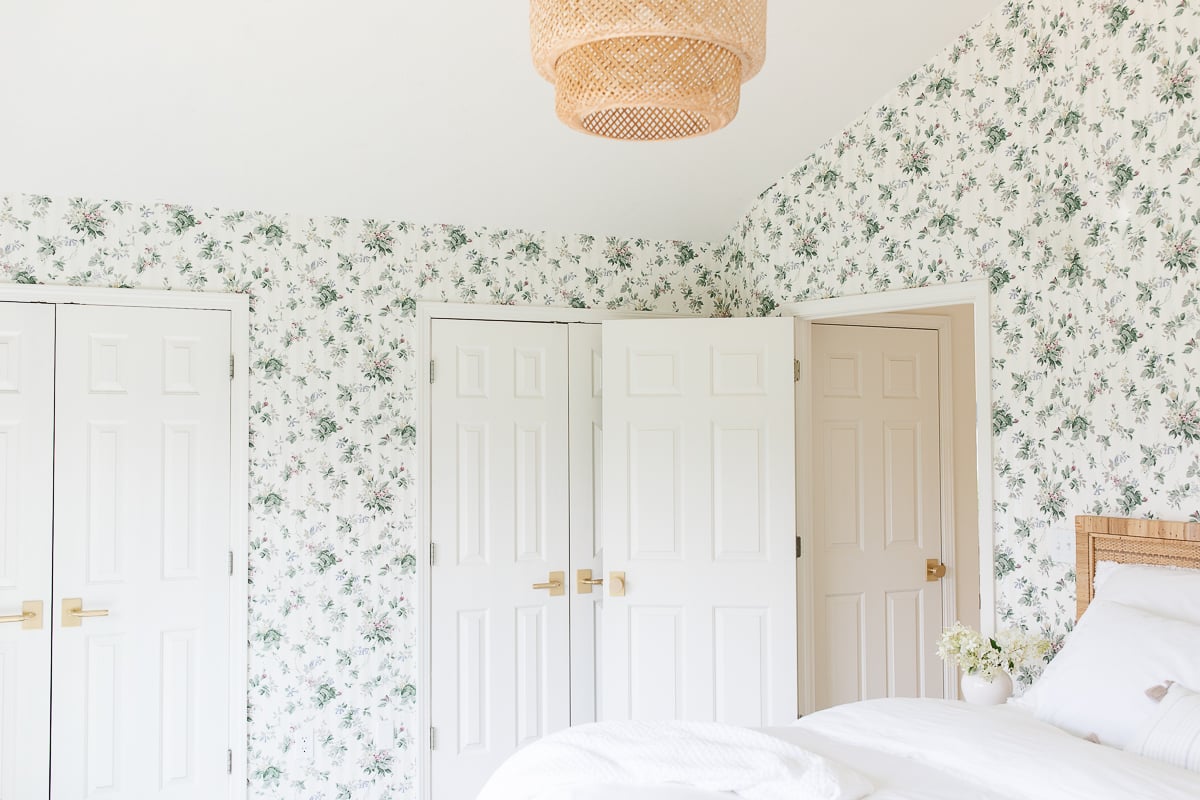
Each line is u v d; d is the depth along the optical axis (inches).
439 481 165.0
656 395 167.3
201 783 148.9
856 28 132.6
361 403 160.7
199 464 150.9
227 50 121.3
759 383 165.8
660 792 85.0
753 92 143.7
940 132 142.3
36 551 142.0
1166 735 85.0
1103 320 120.6
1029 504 130.3
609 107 77.0
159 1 112.3
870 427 178.4
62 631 142.8
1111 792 76.5
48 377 143.6
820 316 163.9
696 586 164.9
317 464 157.6
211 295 152.1
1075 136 124.0
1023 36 130.4
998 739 89.3
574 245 177.0
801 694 166.6
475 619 166.2
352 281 161.0
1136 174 116.7
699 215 178.2
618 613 165.5
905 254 148.1
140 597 146.9
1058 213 126.2
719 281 187.8
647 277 182.7
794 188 168.2
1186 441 111.3
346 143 143.3
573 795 85.7
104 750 144.3
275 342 155.9
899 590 179.2
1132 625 99.0
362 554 159.8
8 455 141.4
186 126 135.0
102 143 136.3
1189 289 111.0
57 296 144.3
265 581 153.7
